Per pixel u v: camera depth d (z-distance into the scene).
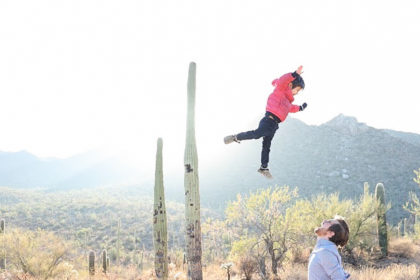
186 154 6.69
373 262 18.84
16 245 18.81
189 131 6.69
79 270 20.73
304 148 187.38
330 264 3.24
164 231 8.12
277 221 17.45
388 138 182.75
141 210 152.50
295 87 4.63
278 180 173.25
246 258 16.20
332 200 20.22
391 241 21.61
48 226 128.75
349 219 19.83
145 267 20.48
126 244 95.44
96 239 103.31
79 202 168.12
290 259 18.53
